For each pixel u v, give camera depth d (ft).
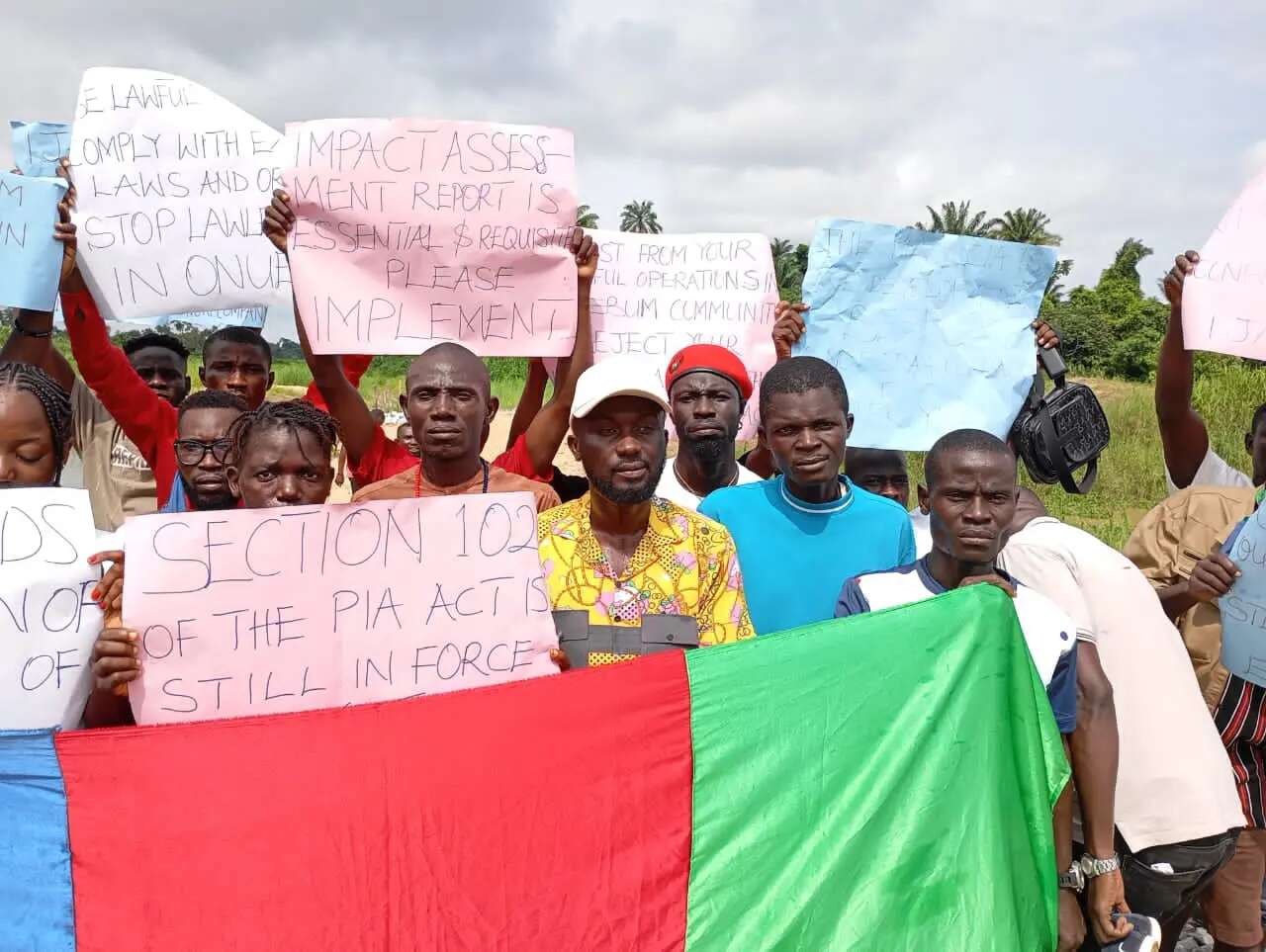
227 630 9.51
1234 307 14.07
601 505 10.91
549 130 14.39
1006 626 10.03
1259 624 12.23
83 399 16.92
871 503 13.38
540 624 10.17
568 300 14.47
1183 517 14.66
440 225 14.06
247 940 8.78
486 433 13.30
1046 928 9.73
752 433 16.97
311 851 9.02
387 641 9.87
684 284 16.69
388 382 89.30
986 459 10.30
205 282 14.60
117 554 9.57
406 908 9.04
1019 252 16.76
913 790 9.67
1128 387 95.81
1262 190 14.19
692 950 9.27
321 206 13.80
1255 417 15.43
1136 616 11.75
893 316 16.51
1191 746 11.58
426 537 10.00
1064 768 9.96
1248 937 13.96
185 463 12.53
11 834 8.69
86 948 8.62
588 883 9.33
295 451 10.51
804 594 12.91
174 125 14.56
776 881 9.46
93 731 8.98
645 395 10.37
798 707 9.86
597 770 9.57
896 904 9.39
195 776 9.03
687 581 10.84
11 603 9.00
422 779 9.32
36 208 13.65
